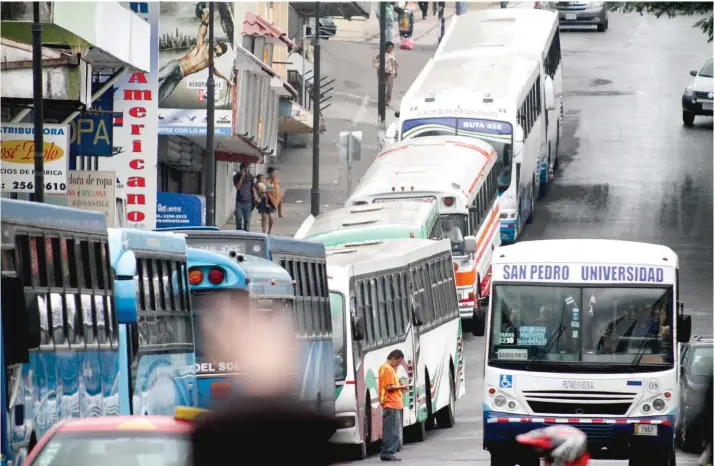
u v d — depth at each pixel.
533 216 138.12
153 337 51.06
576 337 60.25
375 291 74.12
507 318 60.72
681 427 70.12
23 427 38.72
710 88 173.38
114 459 30.11
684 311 108.88
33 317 37.81
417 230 94.81
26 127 69.31
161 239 53.03
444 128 122.62
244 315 57.00
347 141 124.06
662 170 156.62
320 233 95.44
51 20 73.56
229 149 128.25
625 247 61.41
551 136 150.00
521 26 143.50
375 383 72.62
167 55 109.12
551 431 41.25
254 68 118.00
